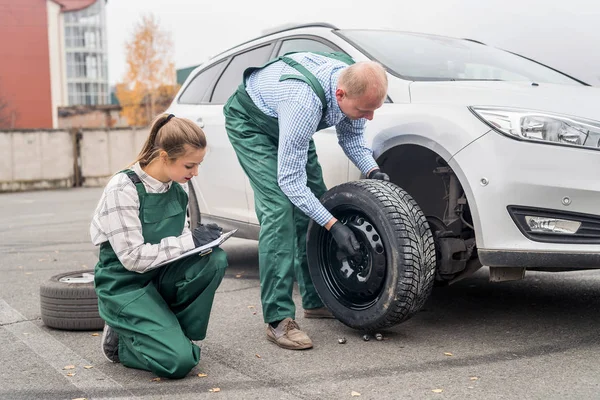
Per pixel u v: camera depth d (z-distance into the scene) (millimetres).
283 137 3027
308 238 3396
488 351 2992
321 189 3482
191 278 2771
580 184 2889
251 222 4375
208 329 3475
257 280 4695
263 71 3230
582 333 3225
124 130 17094
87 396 2559
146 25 44031
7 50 42156
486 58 4125
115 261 2766
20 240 7246
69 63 59125
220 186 4590
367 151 3379
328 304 3330
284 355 3012
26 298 4258
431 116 3254
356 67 2908
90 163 16875
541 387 2533
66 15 58812
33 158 16281
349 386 2596
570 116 2986
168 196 2795
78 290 3443
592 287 4207
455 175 3250
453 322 3492
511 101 3180
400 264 2988
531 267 3209
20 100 42531
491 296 4051
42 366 2926
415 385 2588
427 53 3963
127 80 44344
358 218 3199
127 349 2824
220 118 4590
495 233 3018
